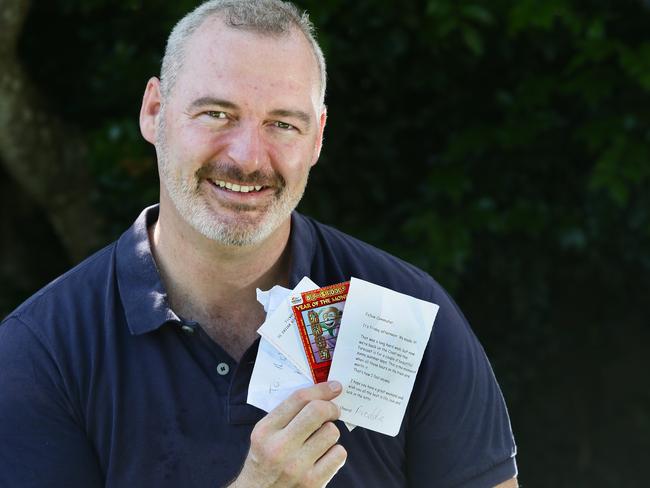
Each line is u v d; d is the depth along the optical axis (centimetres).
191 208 201
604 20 403
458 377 210
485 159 427
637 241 472
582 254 478
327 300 201
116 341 201
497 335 479
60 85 434
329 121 416
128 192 414
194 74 199
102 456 198
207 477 196
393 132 432
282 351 197
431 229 399
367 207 436
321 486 190
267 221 201
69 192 425
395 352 200
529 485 510
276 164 199
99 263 215
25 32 429
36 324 203
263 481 188
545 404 507
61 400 197
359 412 198
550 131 429
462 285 467
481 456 212
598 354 513
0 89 398
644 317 511
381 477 208
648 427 524
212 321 211
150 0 394
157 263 214
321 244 223
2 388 197
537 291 461
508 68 427
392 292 203
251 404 196
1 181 473
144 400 198
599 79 399
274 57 198
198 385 199
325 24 391
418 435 210
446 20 375
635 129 406
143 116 221
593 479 523
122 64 412
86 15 423
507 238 453
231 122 198
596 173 392
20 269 472
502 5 385
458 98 429
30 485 194
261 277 211
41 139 414
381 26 397
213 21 202
